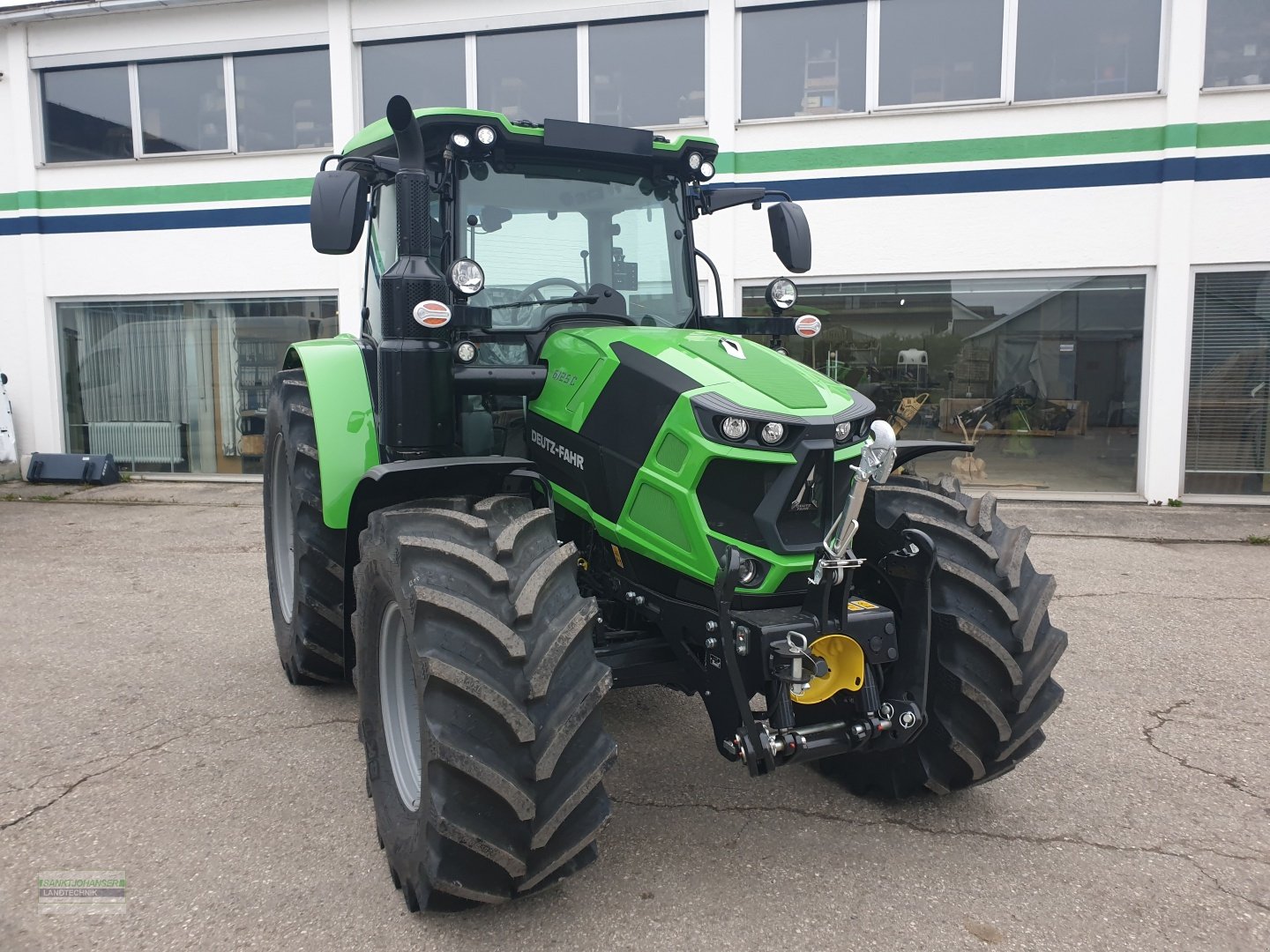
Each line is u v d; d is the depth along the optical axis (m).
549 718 2.38
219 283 10.62
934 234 9.26
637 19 9.55
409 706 2.85
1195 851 2.96
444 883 2.37
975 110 9.05
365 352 3.83
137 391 11.12
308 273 10.42
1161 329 8.95
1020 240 9.12
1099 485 9.41
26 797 3.26
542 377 3.17
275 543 4.62
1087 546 7.58
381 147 3.72
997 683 2.94
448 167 3.29
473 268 2.85
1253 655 4.90
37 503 9.70
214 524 8.55
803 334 3.60
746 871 2.83
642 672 2.92
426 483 2.76
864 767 3.28
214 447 11.06
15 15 10.38
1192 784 3.43
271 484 4.65
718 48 9.36
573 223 3.51
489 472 2.79
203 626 5.32
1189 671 4.66
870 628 2.72
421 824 2.44
